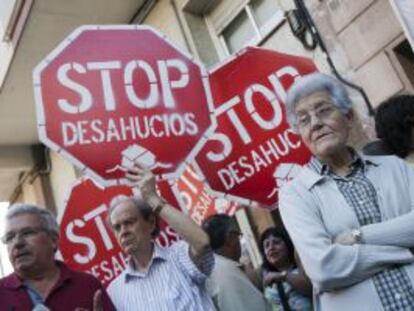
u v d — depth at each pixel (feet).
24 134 31.65
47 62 8.67
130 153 8.63
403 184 6.27
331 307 5.89
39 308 6.94
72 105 8.60
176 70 9.36
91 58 8.95
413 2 11.83
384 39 14.83
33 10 22.35
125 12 24.22
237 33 21.08
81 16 23.47
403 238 5.72
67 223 9.55
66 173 30.78
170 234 9.53
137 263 8.84
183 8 22.12
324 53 16.48
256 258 19.84
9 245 7.76
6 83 25.96
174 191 9.38
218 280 9.89
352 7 15.66
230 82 10.13
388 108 8.12
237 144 9.76
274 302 10.78
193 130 9.13
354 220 6.06
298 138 9.68
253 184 9.61
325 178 6.44
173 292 8.38
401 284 5.63
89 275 8.07
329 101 6.57
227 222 11.89
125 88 8.95
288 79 10.29
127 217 8.75
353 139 15.03
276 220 19.44
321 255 5.84
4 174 33.99
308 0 16.98
